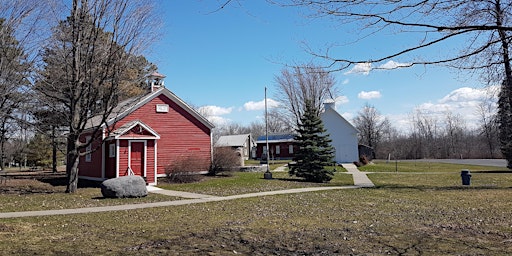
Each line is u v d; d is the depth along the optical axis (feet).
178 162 67.97
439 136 220.02
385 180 71.72
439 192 51.26
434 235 23.38
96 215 32.76
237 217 31.09
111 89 52.06
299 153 70.08
